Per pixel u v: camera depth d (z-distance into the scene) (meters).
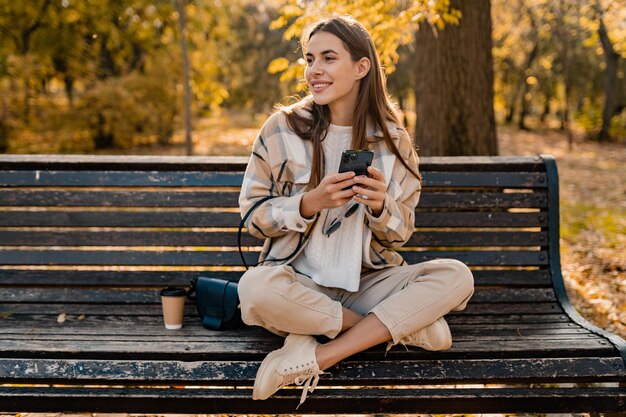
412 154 2.63
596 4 15.88
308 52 2.50
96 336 2.45
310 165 2.51
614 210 8.01
